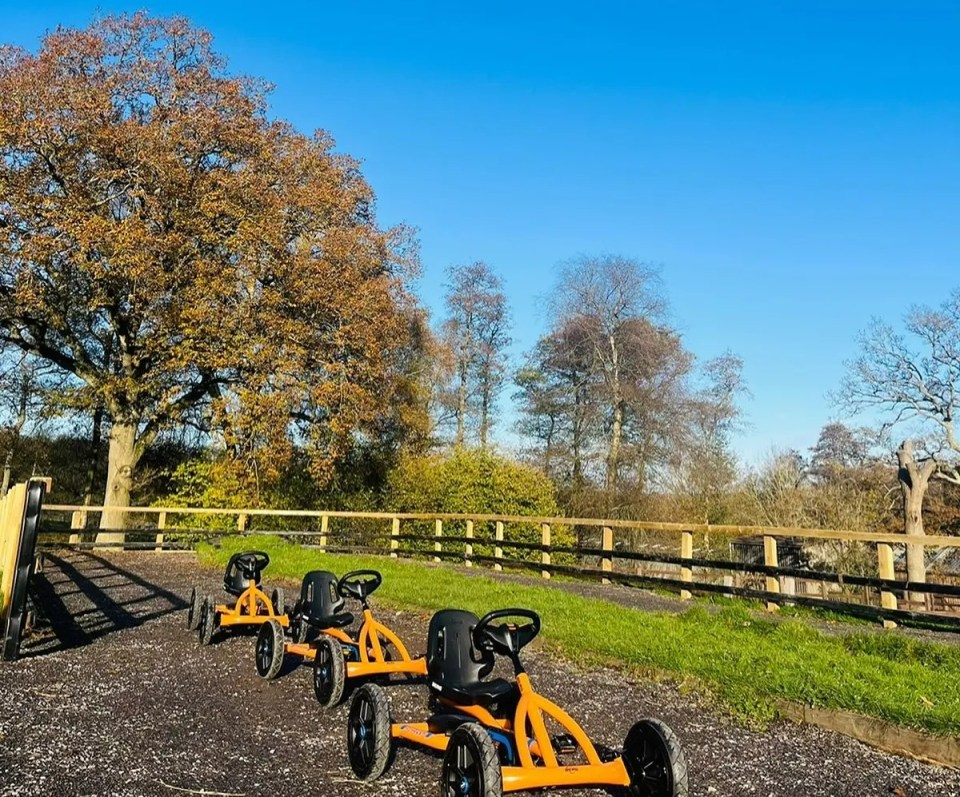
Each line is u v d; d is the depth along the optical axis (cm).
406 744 550
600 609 1059
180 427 2881
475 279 4559
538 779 406
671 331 3722
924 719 563
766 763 535
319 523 2716
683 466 3347
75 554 1986
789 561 2506
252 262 2270
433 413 3966
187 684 701
